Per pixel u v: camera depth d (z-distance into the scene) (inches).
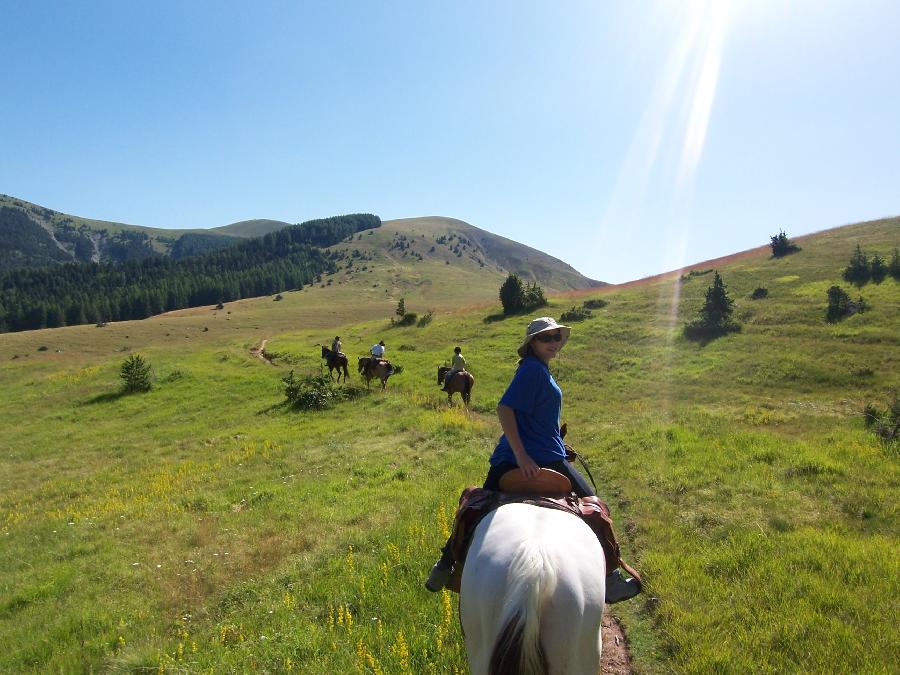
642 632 211.2
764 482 361.7
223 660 212.2
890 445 436.8
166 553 369.4
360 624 223.6
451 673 181.5
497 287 6683.1
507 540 115.0
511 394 150.1
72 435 952.3
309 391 919.7
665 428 546.3
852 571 231.6
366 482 476.1
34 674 236.8
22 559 398.6
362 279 6628.9
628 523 319.6
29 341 2910.9
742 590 223.5
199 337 2994.6
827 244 1845.5
